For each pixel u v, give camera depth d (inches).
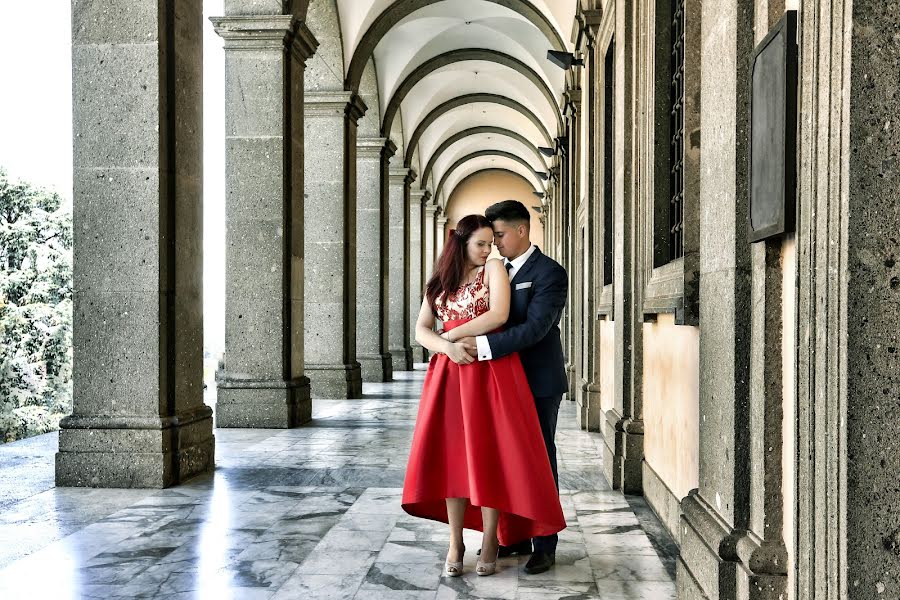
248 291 357.4
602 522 182.7
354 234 509.4
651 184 206.7
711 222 117.8
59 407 756.6
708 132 120.7
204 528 176.4
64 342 768.3
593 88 355.6
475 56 681.6
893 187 74.2
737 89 104.8
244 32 355.6
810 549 82.0
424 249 986.1
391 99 639.8
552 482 138.3
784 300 96.7
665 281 175.8
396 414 407.2
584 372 369.4
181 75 237.9
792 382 94.3
